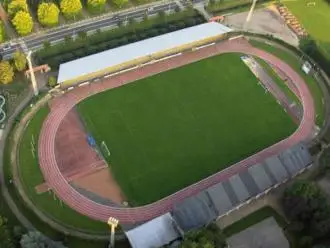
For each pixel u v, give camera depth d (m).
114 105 121.19
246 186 103.94
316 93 135.25
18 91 120.19
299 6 164.12
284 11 159.88
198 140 117.44
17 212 97.75
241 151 117.06
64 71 121.44
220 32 139.62
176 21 148.75
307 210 99.62
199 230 89.75
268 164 108.12
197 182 109.12
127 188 105.56
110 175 107.25
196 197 100.12
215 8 156.62
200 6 156.25
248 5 159.88
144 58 132.25
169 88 127.81
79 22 142.38
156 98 124.81
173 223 96.31
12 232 91.38
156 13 150.25
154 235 94.12
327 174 113.06
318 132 124.62
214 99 127.56
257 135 121.19
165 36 136.62
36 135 112.06
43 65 124.50
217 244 88.88
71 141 112.00
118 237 96.44
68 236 94.88
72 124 115.56
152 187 106.56
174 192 106.44
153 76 129.88
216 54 140.00
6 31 135.25
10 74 119.38
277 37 150.12
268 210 105.12
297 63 142.88
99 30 139.88
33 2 142.50
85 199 102.38
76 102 120.31
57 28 139.12
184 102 125.25
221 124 121.94
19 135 111.38
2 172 104.12
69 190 103.19
